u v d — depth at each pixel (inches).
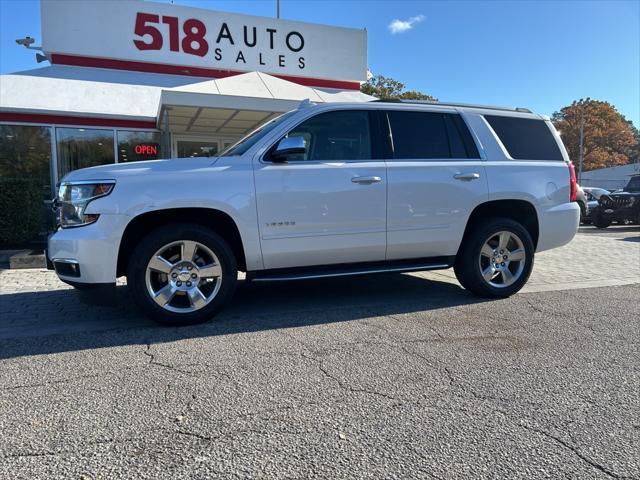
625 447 100.4
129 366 140.5
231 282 182.1
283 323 184.5
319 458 95.2
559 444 101.3
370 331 175.0
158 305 174.2
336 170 190.1
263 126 209.6
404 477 89.7
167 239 171.9
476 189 209.6
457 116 215.8
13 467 91.3
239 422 108.5
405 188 198.7
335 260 195.5
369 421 109.7
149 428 105.7
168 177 172.2
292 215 184.5
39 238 378.3
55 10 530.6
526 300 224.5
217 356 148.6
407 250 204.2
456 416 112.4
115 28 550.9
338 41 644.7
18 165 472.7
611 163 2802.7
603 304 217.9
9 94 473.7
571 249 410.6
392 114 205.3
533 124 230.1
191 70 583.8
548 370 140.3
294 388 126.2
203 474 89.7
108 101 500.4
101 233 165.9
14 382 129.3
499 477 90.0
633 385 130.6
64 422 108.0
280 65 619.5
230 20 591.5
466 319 191.3
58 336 168.6
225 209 175.8
